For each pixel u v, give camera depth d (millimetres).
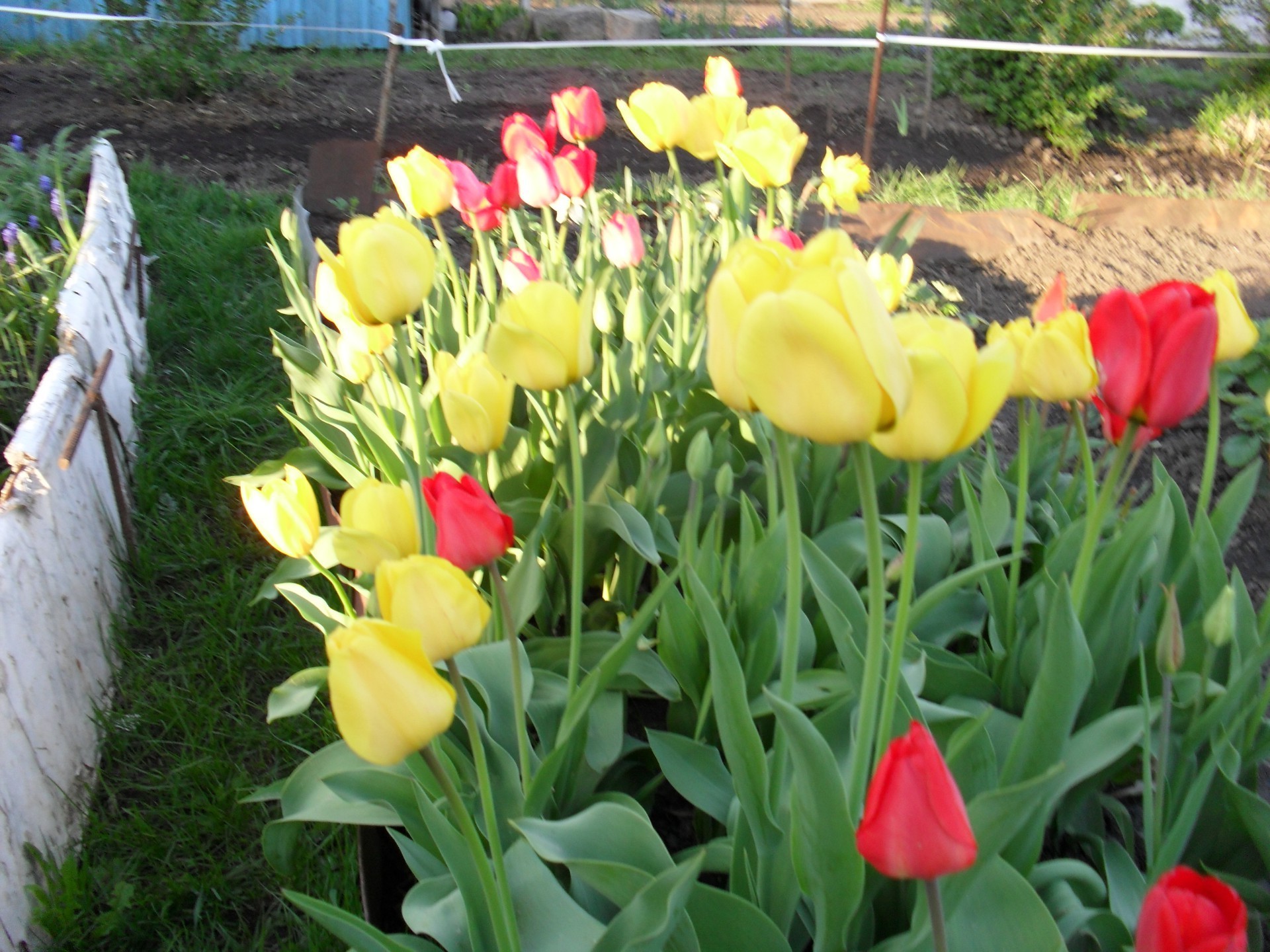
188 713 2684
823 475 2303
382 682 963
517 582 1941
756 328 856
